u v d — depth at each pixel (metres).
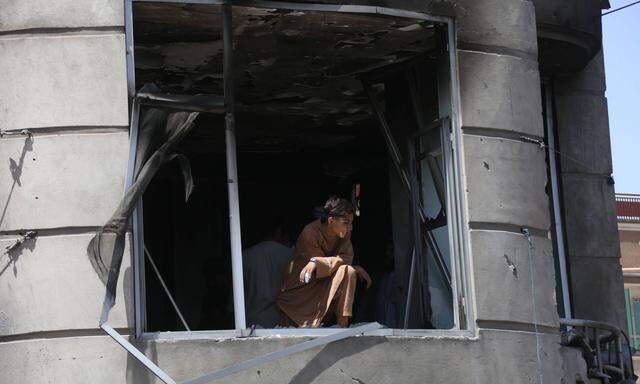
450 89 14.41
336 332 13.08
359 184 19.50
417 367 13.38
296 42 14.97
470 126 14.35
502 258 14.20
